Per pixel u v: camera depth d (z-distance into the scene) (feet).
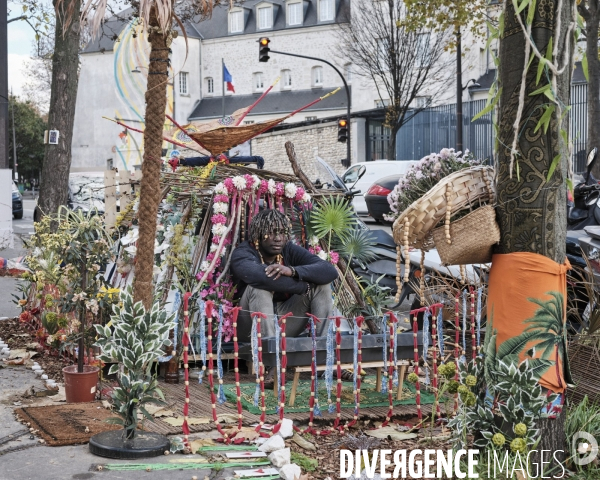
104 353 14.53
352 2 132.36
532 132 13.79
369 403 18.10
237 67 193.26
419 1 74.02
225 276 20.54
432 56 119.85
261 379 15.90
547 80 13.43
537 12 13.61
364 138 123.24
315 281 18.89
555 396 13.76
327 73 182.50
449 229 14.55
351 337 17.65
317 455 14.85
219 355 17.79
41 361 21.91
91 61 197.88
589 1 61.62
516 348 14.05
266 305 18.66
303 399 18.34
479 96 137.18
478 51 139.23
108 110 196.54
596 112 65.82
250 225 19.52
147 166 15.33
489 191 14.73
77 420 16.10
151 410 16.92
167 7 14.66
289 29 184.96
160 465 13.71
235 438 15.17
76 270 18.75
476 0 71.61
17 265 40.96
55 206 40.98
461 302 23.70
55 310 22.89
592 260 22.29
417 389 16.70
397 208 18.33
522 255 13.99
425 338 17.78
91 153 199.41
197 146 28.50
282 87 186.91
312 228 21.80
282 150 120.67
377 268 28.37
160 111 15.28
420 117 120.78
